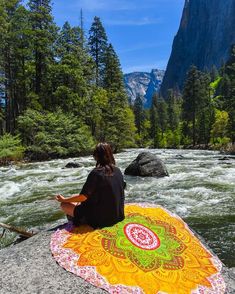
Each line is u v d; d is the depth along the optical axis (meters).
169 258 4.41
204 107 74.31
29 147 30.92
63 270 3.99
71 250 4.28
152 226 5.05
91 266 4.03
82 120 41.84
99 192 4.68
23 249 4.44
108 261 4.12
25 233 6.26
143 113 98.69
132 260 4.20
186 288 4.01
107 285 3.79
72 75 40.38
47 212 9.77
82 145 35.59
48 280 3.81
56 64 42.88
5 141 27.98
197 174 16.80
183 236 5.07
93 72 50.53
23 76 40.03
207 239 7.49
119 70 56.06
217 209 9.78
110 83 55.66
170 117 95.25
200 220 8.79
